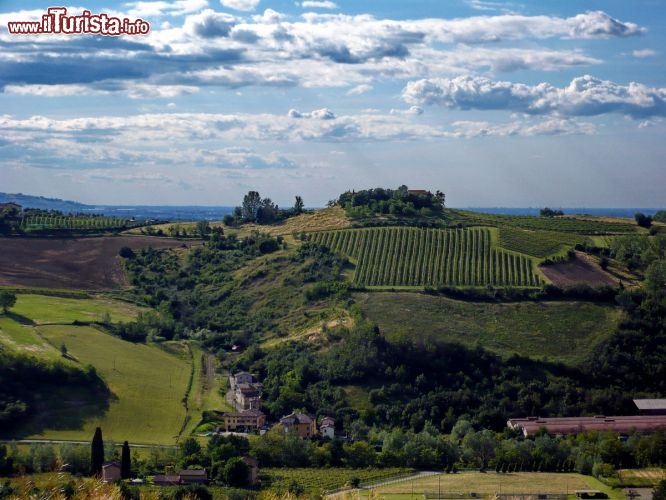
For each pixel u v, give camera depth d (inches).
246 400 6688.0
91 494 2186.3
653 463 5433.1
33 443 5462.6
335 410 6673.2
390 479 5260.8
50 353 6968.5
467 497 4702.3
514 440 5880.9
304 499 2790.4
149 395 6712.6
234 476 4886.8
